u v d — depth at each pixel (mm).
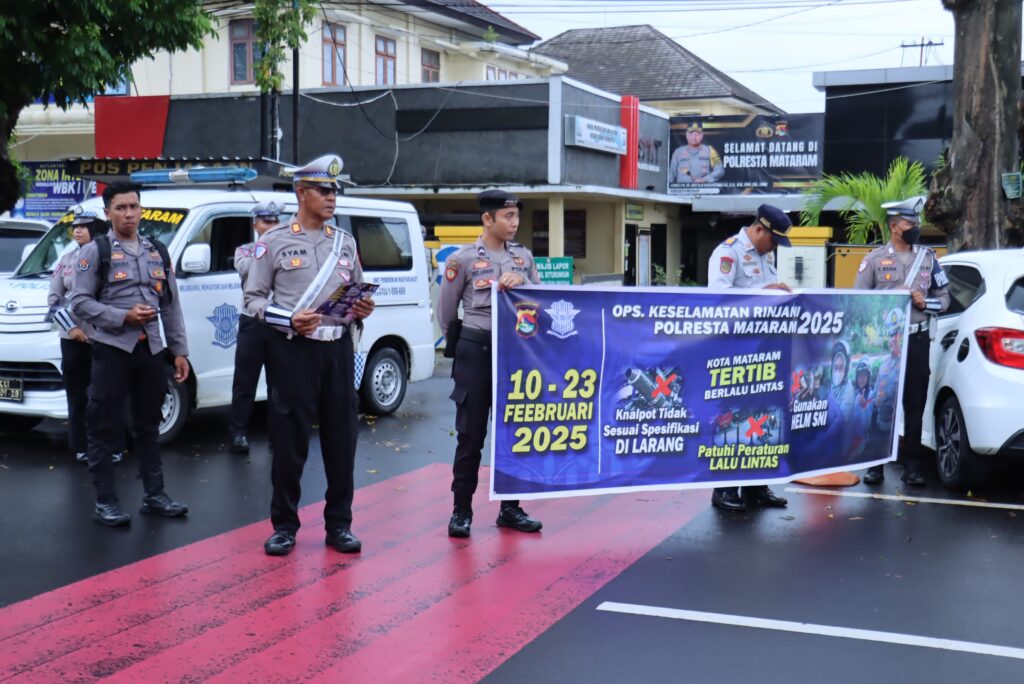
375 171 25172
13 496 7715
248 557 6316
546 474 6742
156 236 9516
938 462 8430
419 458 9328
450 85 24469
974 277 8477
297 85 22062
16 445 9516
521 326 6602
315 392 6270
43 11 13648
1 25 12859
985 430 7637
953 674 4703
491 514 7387
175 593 5668
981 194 11773
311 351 6199
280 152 25500
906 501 7805
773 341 7293
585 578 5977
